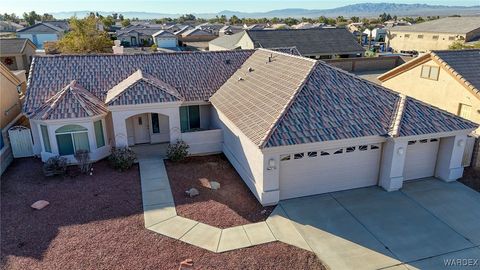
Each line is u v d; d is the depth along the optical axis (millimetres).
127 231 14195
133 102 20281
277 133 15508
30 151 21672
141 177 18875
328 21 161500
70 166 20188
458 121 17891
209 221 14914
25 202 16375
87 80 23156
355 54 54469
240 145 18578
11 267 12180
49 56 24031
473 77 25094
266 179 15773
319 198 16844
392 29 88812
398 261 12641
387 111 17844
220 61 26578
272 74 21469
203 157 21750
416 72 29000
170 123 21203
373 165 17672
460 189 17609
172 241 13617
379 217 15281
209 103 23844
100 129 20859
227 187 17906
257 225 14688
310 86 18109
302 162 16375
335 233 14195
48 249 13102
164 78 24406
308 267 12336
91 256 12742
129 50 72312
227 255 12867
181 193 17250
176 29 109812
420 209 15875
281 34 53938
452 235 14094
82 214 15383
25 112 20312
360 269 12250
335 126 16438
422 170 18719
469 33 70125
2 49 50812
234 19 174875
